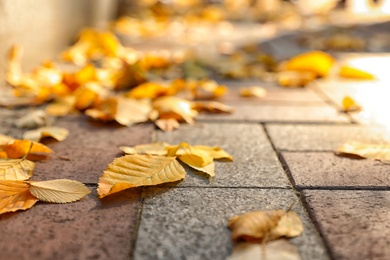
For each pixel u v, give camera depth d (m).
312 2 3.38
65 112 0.63
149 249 0.32
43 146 0.47
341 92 0.77
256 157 0.49
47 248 0.32
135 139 0.53
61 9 1.10
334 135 0.56
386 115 0.64
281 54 1.19
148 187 0.41
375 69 0.98
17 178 0.41
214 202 0.39
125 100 0.63
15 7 0.78
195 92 0.73
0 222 0.35
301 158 0.48
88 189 0.39
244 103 0.70
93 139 0.53
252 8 3.17
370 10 3.06
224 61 1.03
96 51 1.09
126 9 2.27
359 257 0.32
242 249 0.32
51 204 0.38
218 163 0.47
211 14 2.28
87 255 0.32
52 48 1.03
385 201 0.39
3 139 0.47
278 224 0.34
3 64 0.74
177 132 0.56
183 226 0.35
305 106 0.69
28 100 0.68
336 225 0.36
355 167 0.46
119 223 0.36
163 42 1.40
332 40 1.34
